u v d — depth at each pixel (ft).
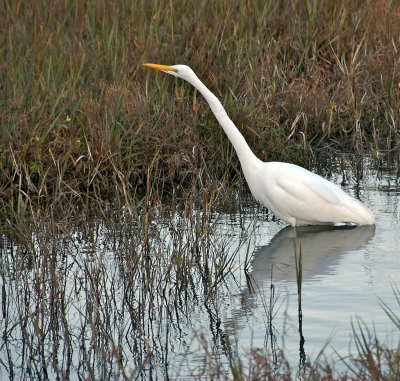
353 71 54.95
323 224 43.88
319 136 54.13
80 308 34.32
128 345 31.42
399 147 51.16
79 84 52.37
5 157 45.96
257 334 31.45
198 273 37.47
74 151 46.80
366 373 26.86
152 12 60.49
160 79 54.44
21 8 61.87
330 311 32.83
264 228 43.19
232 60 56.65
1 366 30.30
